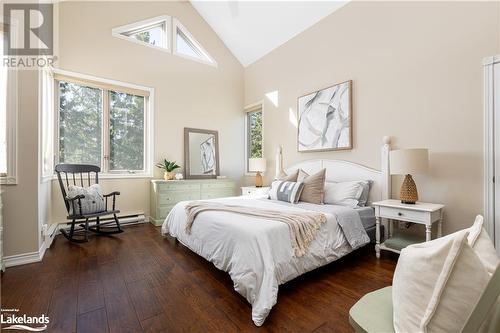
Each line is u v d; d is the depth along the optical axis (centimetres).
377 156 294
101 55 367
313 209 244
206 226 213
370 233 266
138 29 410
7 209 218
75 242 293
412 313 73
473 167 223
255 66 495
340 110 329
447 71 239
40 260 235
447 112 239
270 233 171
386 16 285
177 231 270
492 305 59
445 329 66
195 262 237
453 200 235
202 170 461
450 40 237
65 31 338
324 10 347
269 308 145
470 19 225
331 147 339
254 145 515
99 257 247
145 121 417
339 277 206
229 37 487
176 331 138
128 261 238
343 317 151
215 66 490
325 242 205
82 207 297
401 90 272
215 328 141
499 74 207
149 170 412
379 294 103
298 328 141
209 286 190
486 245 83
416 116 261
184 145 445
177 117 441
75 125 356
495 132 210
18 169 224
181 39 464
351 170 316
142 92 404
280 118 434
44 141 283
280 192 306
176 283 194
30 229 230
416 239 243
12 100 222
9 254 220
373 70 297
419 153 226
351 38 321
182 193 400
